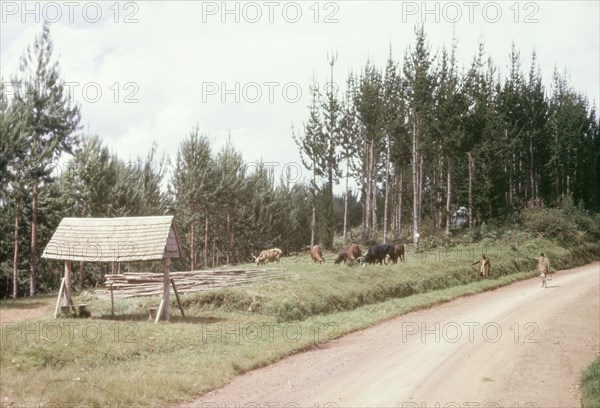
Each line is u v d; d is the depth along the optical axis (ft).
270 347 52.49
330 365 47.78
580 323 69.41
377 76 172.76
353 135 162.40
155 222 64.23
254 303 70.54
